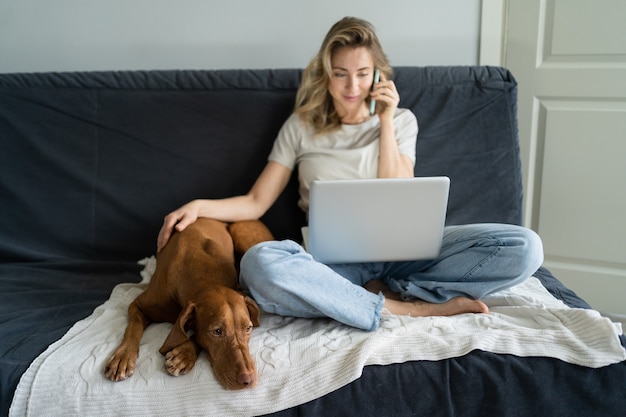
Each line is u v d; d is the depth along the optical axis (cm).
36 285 172
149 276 179
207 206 171
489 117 195
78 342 133
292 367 123
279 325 141
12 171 193
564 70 214
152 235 197
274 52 223
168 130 196
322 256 153
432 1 215
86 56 225
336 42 171
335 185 140
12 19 221
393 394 123
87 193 195
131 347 129
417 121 195
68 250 196
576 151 220
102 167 195
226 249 164
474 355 126
